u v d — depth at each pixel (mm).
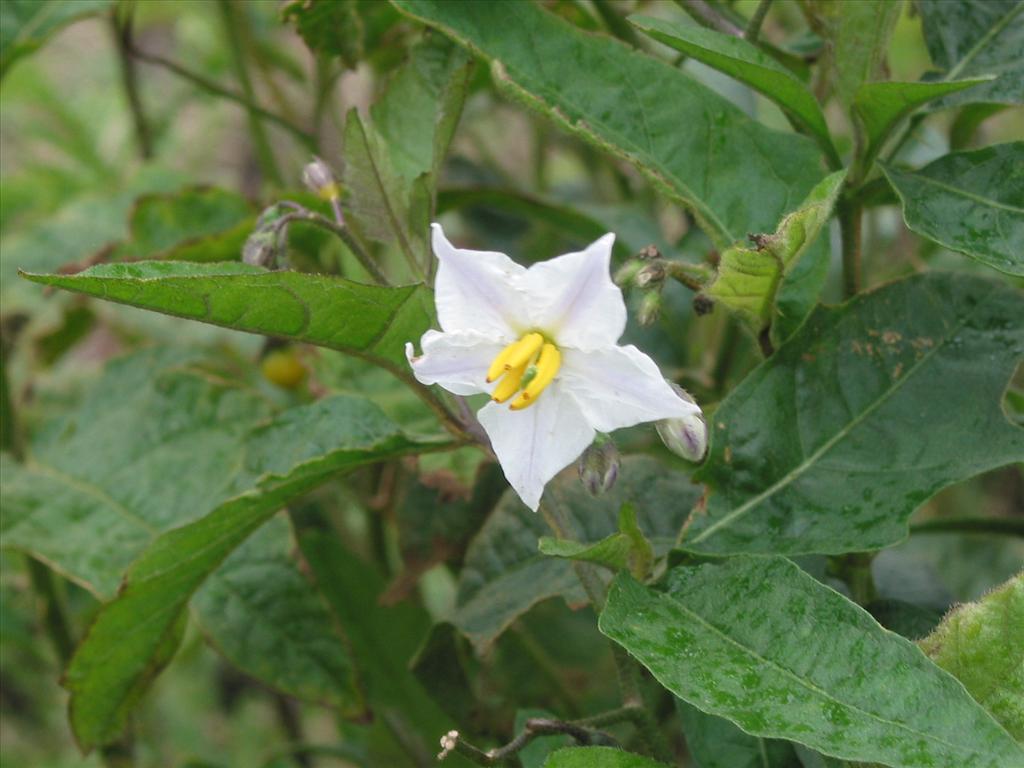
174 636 260
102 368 305
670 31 220
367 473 319
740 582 204
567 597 247
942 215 226
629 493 257
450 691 281
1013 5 246
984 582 328
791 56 272
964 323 230
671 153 240
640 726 224
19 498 290
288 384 327
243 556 284
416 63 262
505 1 243
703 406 264
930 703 188
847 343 231
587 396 202
